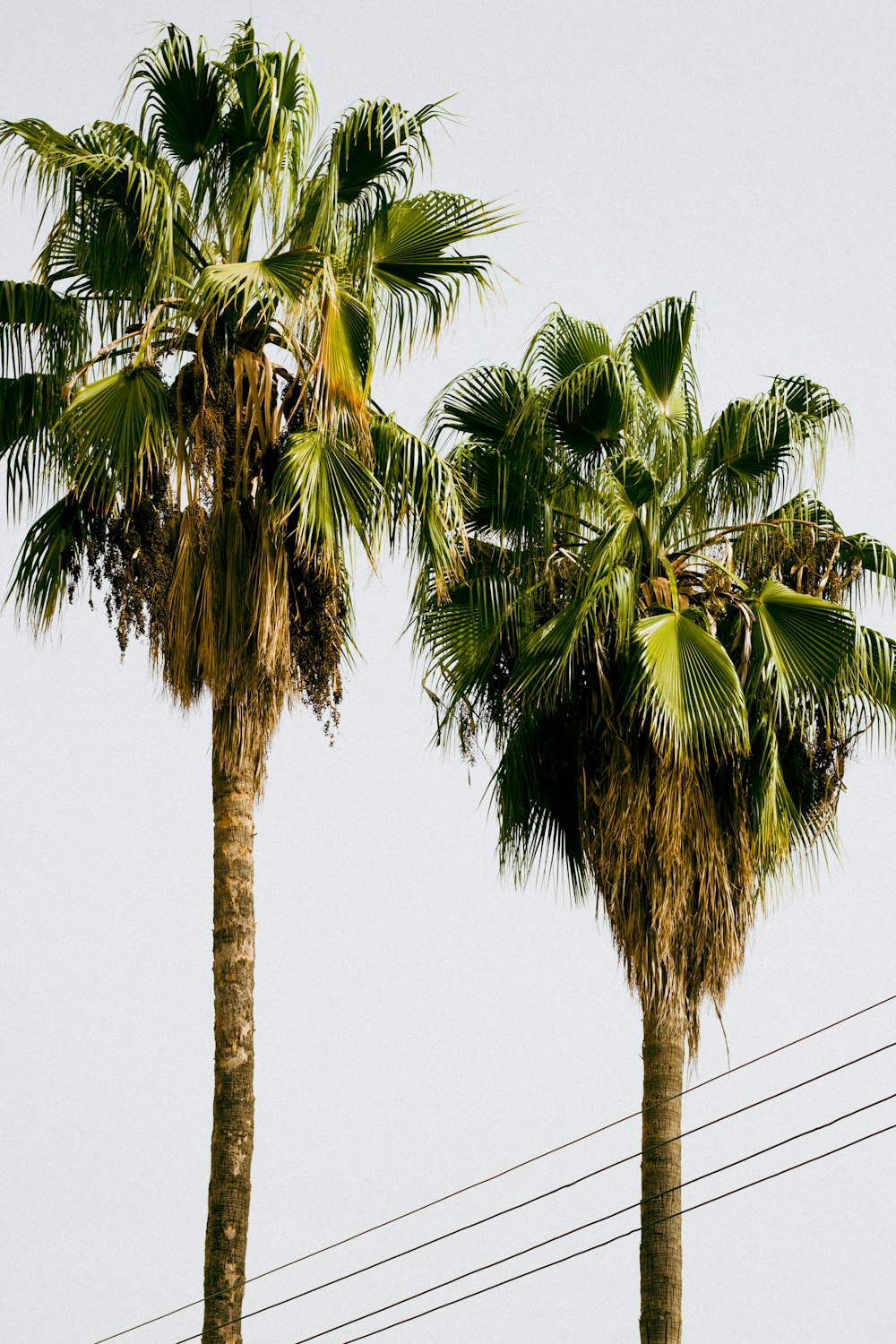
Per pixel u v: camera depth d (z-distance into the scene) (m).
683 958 16.27
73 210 14.94
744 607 16.73
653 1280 16.12
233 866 14.62
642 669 15.69
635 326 17.70
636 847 16.22
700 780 16.45
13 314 15.34
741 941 16.50
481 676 17.42
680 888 16.17
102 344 15.30
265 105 15.27
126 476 14.38
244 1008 14.45
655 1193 16.36
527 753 17.20
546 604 17.31
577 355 17.81
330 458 14.62
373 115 15.25
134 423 14.45
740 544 17.56
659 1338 15.94
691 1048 16.62
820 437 17.53
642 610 16.72
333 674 14.95
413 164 15.55
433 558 15.31
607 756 16.52
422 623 17.67
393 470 15.21
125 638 14.61
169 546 14.78
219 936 14.55
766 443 17.42
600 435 17.59
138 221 14.93
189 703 14.91
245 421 14.80
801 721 16.66
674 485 17.81
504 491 17.34
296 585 14.91
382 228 15.59
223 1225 13.98
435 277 15.91
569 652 16.03
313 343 14.70
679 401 18.00
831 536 17.45
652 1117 16.53
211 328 14.77
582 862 17.23
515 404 17.70
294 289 14.61
